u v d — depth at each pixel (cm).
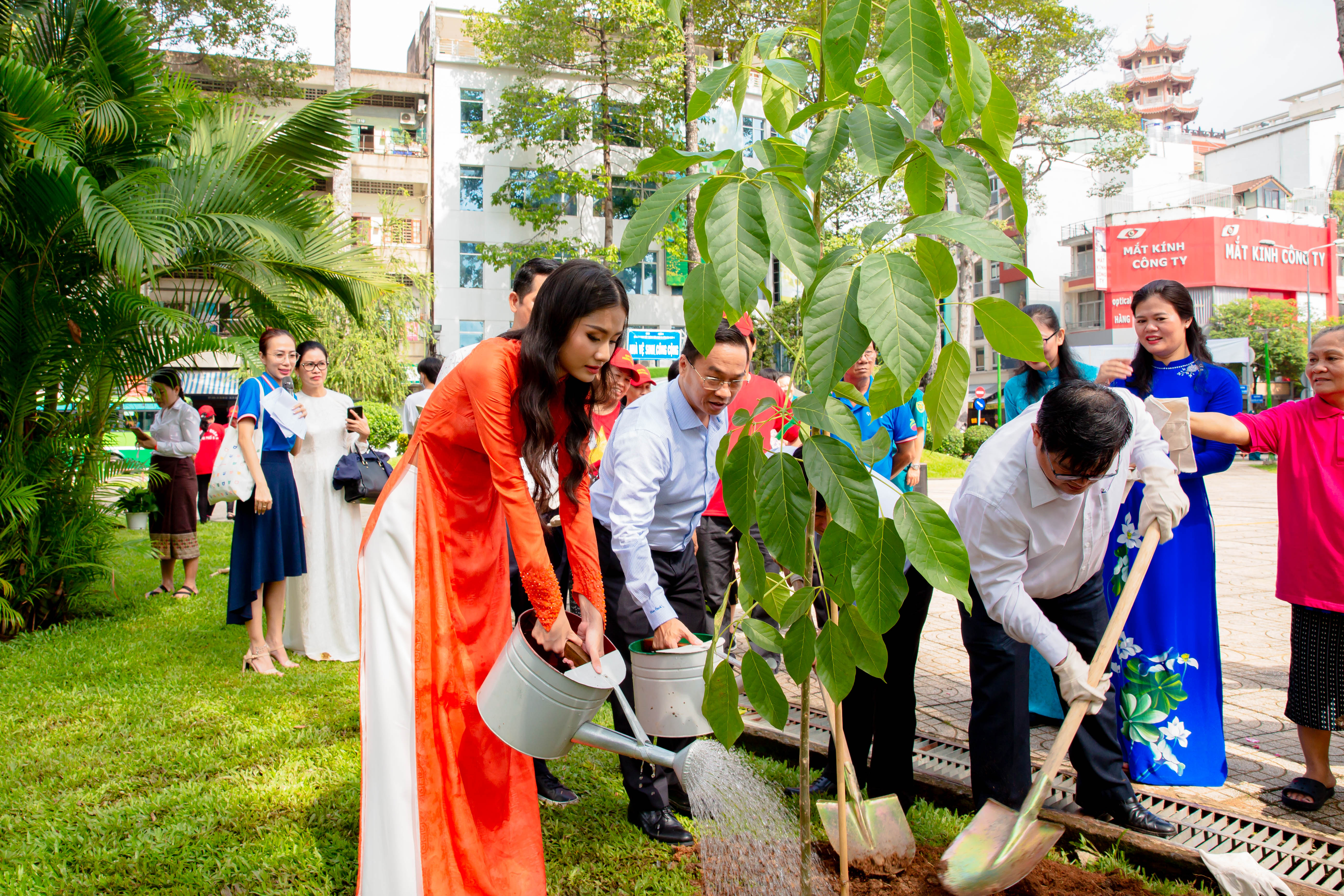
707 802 212
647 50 2056
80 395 627
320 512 481
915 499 149
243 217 681
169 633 546
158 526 687
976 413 2914
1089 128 2692
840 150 133
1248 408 3347
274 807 286
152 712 382
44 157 537
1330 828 282
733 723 177
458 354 405
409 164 2512
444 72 2456
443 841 198
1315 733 296
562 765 330
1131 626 317
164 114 645
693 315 140
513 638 200
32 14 626
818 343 132
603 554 295
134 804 288
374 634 208
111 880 241
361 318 788
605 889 240
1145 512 249
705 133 2264
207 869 248
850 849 233
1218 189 4662
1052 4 2145
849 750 297
